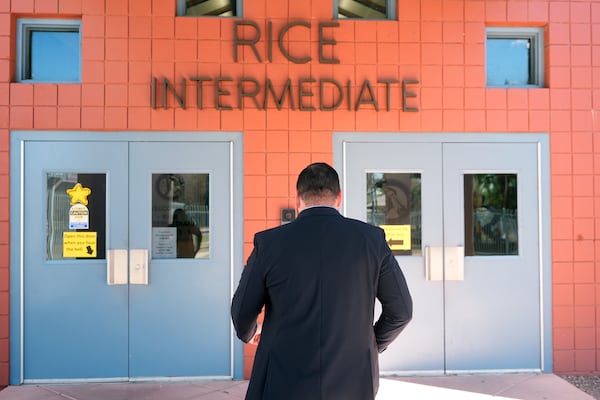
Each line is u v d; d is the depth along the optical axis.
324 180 2.46
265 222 5.11
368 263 2.32
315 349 2.19
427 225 5.27
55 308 5.02
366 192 5.23
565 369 5.29
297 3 5.17
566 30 5.35
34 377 5.01
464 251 5.30
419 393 4.75
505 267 5.30
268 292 2.33
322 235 2.32
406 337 5.24
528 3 5.31
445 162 5.29
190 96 5.09
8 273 4.98
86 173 5.08
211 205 5.12
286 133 5.14
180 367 5.09
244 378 5.11
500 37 5.49
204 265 5.11
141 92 5.06
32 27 5.18
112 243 5.07
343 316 2.23
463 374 5.25
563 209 5.32
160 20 5.07
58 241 5.05
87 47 5.03
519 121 5.30
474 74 5.28
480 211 5.32
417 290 5.26
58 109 5.01
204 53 5.10
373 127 5.20
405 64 5.23
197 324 5.11
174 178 5.12
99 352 5.05
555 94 5.33
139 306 5.08
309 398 2.15
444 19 5.26
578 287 5.32
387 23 5.22
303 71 5.16
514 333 5.30
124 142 5.09
